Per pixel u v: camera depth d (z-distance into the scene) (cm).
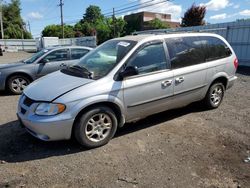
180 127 516
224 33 1627
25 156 406
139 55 463
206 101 594
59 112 392
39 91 423
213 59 574
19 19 7369
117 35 6450
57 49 873
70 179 346
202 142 451
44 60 843
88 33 6600
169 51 500
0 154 413
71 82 429
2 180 344
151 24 6931
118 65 444
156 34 512
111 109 436
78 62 518
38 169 370
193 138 466
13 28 6912
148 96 469
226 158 398
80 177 351
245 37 1494
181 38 529
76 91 404
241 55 1534
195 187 329
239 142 451
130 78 447
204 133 488
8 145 443
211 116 575
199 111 607
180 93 517
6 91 856
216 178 347
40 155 409
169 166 376
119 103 436
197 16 4216
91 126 421
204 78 557
